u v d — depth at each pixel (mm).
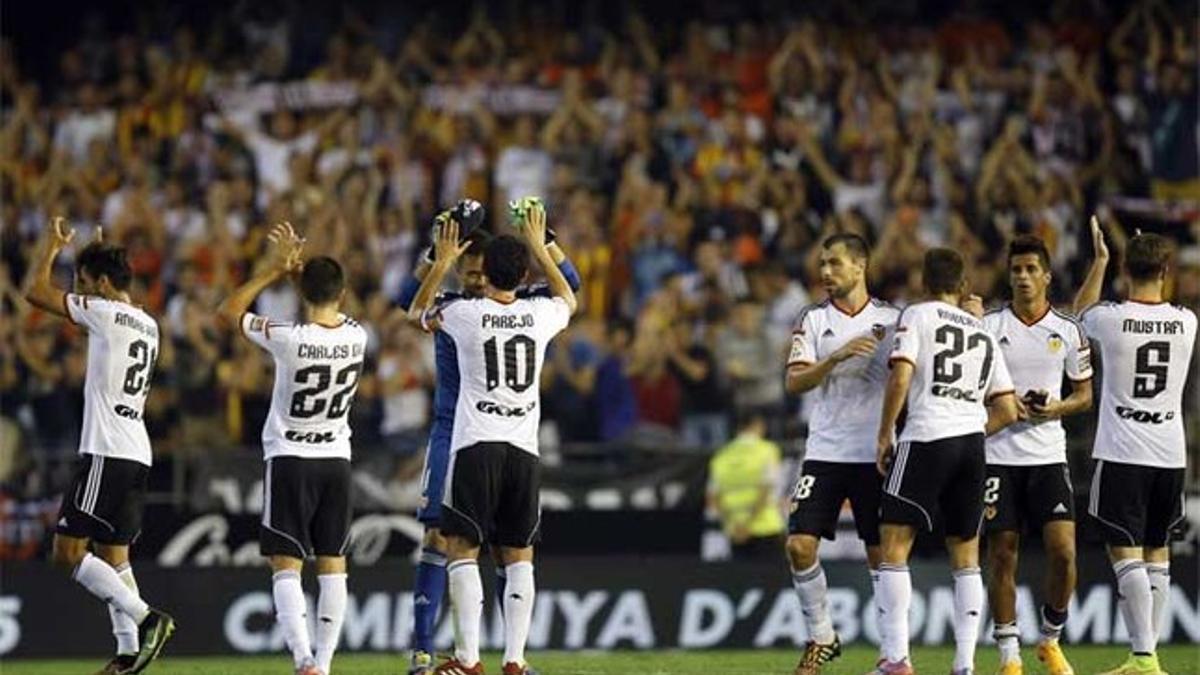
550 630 53375
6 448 58781
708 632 53875
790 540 37625
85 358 64250
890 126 71125
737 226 68312
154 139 71625
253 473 57531
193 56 73250
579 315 66812
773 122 71250
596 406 64062
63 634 52438
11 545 58469
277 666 48219
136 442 39062
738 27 73625
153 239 68562
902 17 73875
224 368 64000
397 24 74125
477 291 37344
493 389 36188
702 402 64625
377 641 52688
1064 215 69812
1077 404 38156
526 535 36719
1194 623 53906
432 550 38375
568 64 73125
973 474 36219
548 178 70188
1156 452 38344
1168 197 71125
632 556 55250
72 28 73812
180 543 56344
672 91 71750
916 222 68375
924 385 36031
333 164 70438
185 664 49000
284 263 36562
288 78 72812
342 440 36594
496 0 74312
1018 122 71438
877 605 36844
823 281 37656
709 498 57344
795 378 37062
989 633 53094
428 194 70000
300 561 36469
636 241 67938
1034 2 74188
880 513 36938
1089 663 47125
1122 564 38531
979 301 38500
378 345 63719
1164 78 72312
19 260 68375
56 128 71812
